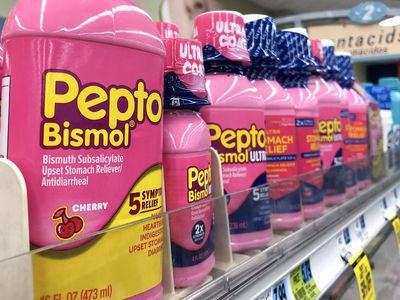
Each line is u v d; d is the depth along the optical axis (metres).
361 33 1.83
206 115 0.53
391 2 1.90
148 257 0.36
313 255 0.67
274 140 0.65
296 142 0.71
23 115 0.31
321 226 0.73
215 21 0.54
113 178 0.33
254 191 0.54
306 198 0.71
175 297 0.40
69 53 0.31
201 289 0.42
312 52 0.82
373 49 1.81
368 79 2.62
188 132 0.43
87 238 0.31
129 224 0.34
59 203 0.31
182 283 0.42
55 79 0.31
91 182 0.32
